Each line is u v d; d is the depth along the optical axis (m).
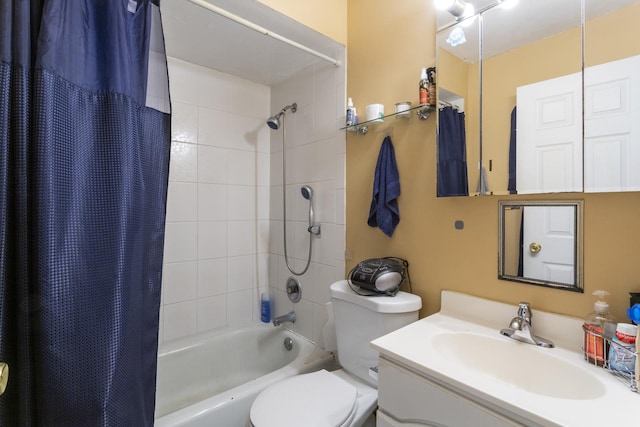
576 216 0.95
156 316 1.08
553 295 1.00
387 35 1.49
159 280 1.09
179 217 1.88
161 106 1.11
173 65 1.83
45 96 0.76
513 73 1.07
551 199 1.00
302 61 1.85
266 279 2.26
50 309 0.75
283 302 2.14
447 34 1.24
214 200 2.02
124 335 0.88
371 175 1.56
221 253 2.05
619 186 0.86
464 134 1.19
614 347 0.78
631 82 0.85
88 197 0.85
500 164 1.09
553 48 0.99
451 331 1.04
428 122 1.33
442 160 1.25
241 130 2.13
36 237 0.74
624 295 0.87
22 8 0.75
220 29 1.51
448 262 1.27
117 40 0.91
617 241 0.88
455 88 1.21
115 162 0.89
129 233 0.92
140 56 1.01
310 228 1.85
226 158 2.06
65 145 0.80
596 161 0.90
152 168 1.06
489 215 1.15
